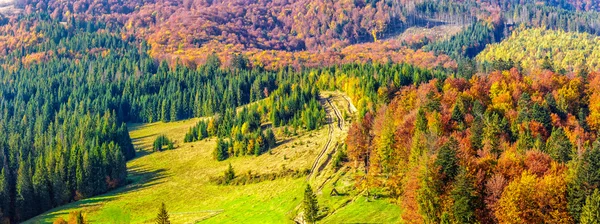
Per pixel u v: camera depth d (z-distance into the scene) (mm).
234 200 151625
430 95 162625
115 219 150000
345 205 123812
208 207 150375
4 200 160000
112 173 180750
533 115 147750
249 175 164750
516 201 93000
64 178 173125
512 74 195750
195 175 180125
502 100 165000
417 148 116062
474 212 96875
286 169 161625
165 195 164625
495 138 130125
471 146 125000
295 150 179500
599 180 92062
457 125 139250
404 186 111062
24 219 161250
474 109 153625
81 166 176375
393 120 147375
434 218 99500
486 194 99375
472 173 102250
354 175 139625
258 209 139625
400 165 118500
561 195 94000
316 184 142875
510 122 147875
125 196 168000
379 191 123812
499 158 111938
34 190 165625
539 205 93312
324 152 169125
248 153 189000
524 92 167125
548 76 190500
